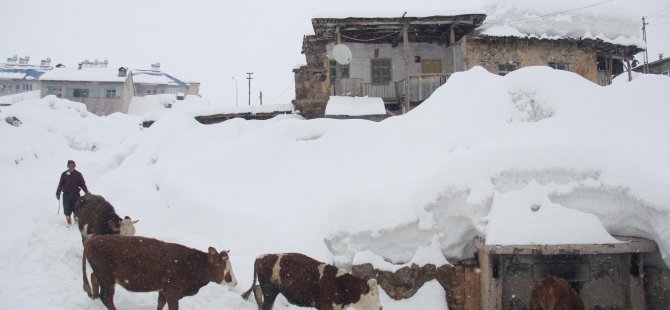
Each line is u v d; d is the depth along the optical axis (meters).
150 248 6.07
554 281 6.50
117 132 28.14
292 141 12.30
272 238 8.78
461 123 10.56
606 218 7.10
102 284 6.00
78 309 6.11
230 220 9.40
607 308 7.19
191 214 9.97
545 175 7.39
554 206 7.10
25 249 8.29
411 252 7.66
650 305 7.15
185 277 6.05
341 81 19.69
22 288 6.57
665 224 6.55
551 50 20.56
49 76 44.84
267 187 10.82
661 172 7.34
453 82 12.45
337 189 9.98
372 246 7.79
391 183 8.48
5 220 10.14
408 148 10.72
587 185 7.23
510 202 7.16
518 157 7.55
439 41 21.44
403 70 21.31
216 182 11.03
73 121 25.94
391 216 7.80
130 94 48.50
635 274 7.11
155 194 11.59
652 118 9.45
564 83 10.86
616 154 7.52
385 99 20.00
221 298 7.11
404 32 19.06
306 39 21.09
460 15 18.84
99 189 12.88
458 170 7.71
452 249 7.59
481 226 7.11
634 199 6.92
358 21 18.72
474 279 7.42
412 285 7.39
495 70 20.14
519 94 10.89
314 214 9.02
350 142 11.93
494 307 7.01
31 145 19.92
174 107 47.97
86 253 6.17
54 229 9.91
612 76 23.09
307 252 8.23
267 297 6.66
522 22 20.55
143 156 14.73
